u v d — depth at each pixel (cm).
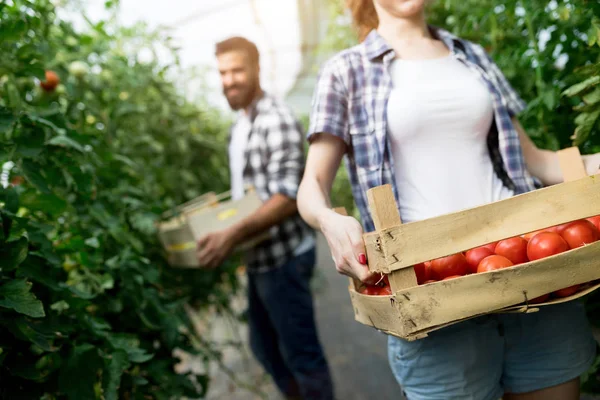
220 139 376
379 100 113
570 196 93
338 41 388
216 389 285
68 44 206
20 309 93
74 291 118
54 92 183
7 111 113
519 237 98
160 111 279
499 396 111
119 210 183
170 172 267
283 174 215
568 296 95
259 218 209
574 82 147
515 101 129
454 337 104
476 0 196
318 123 115
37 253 115
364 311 103
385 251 88
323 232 105
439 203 111
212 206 228
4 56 130
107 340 123
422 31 123
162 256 229
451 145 112
